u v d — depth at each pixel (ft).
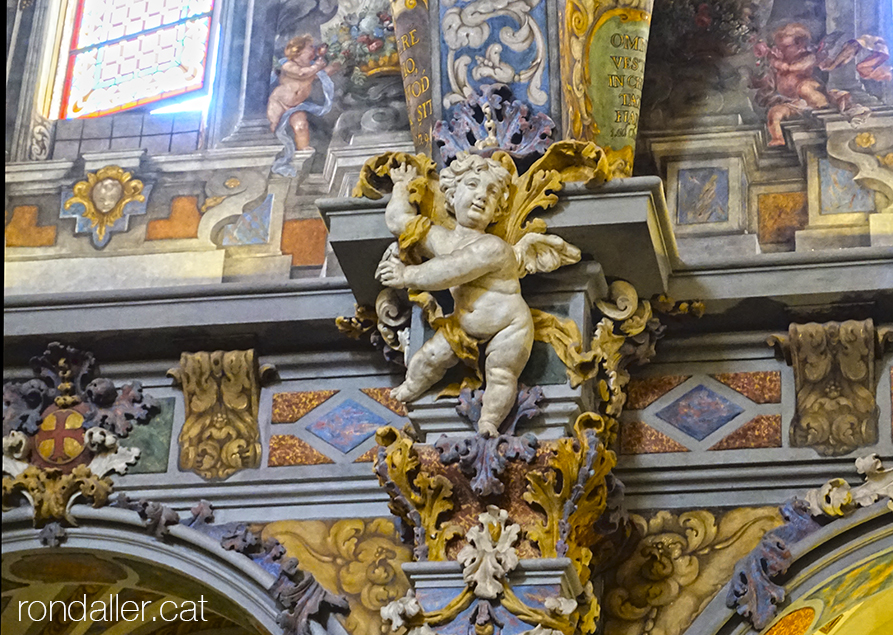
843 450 23.11
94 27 30.27
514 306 21.72
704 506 23.36
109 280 26.84
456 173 22.17
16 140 28.55
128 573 25.68
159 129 28.40
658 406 24.03
